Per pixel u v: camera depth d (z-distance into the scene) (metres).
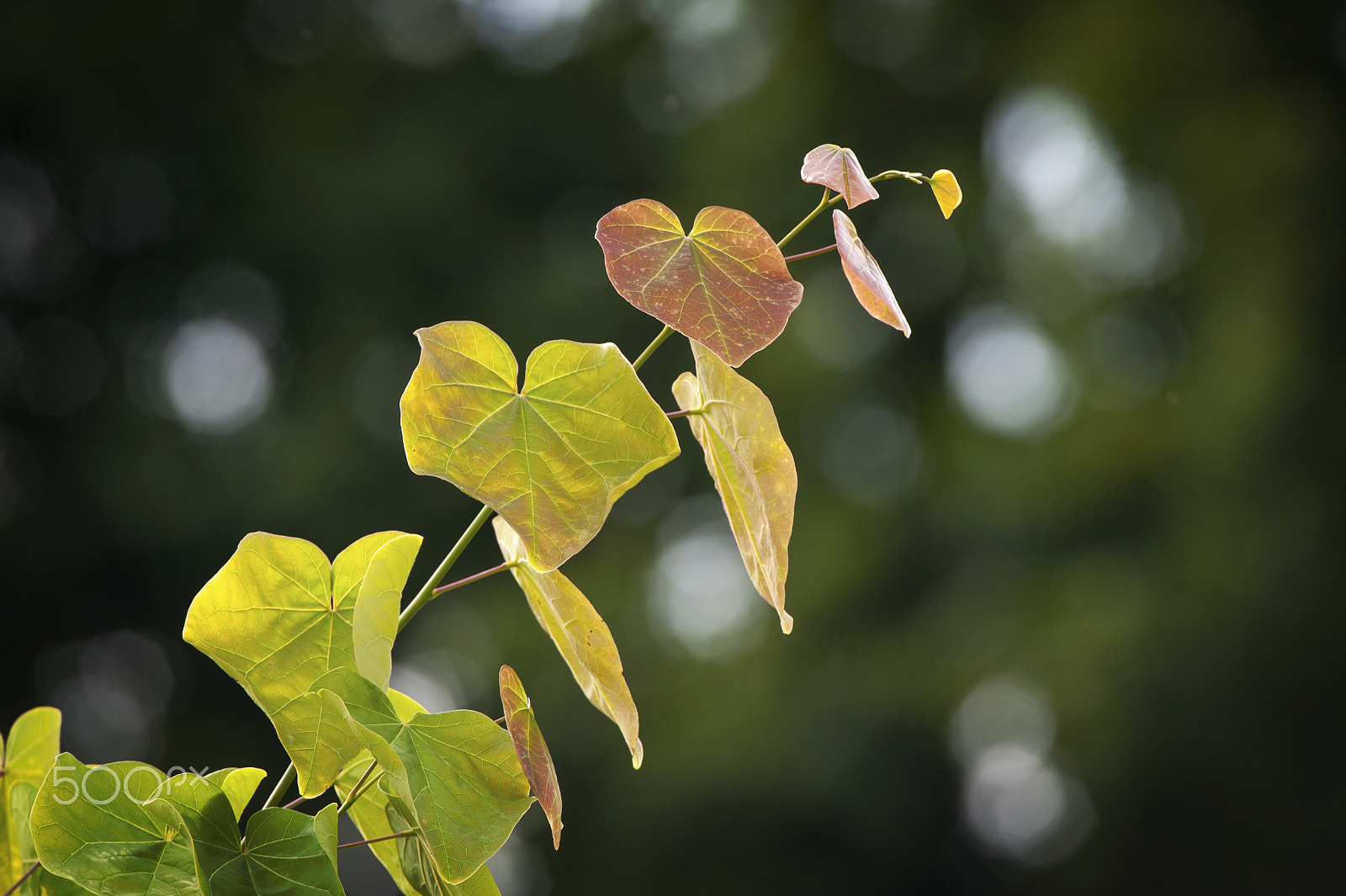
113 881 1.07
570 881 10.91
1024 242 12.74
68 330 11.05
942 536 11.80
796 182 12.45
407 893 1.33
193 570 10.18
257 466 10.32
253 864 1.08
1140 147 12.21
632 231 1.15
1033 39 12.98
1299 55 11.77
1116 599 10.81
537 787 1.09
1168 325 11.87
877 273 1.18
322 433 10.63
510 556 1.32
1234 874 10.38
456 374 1.12
